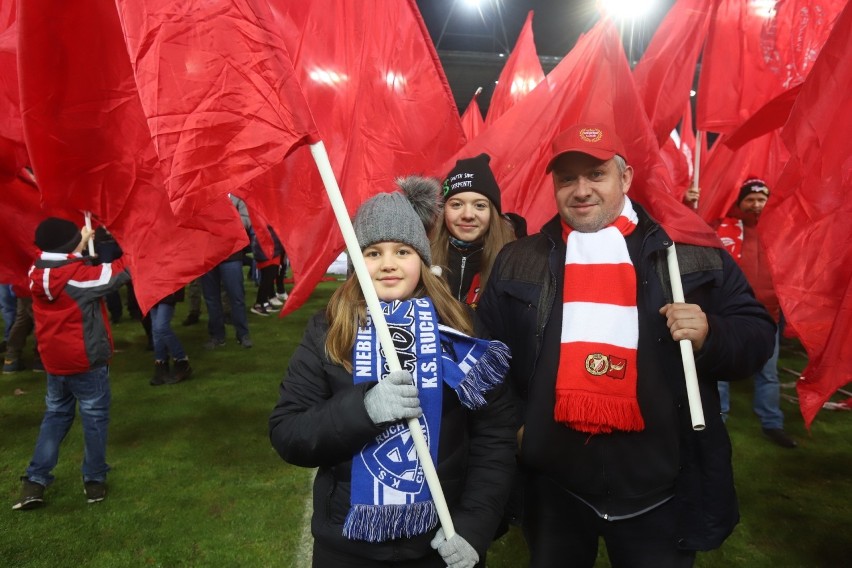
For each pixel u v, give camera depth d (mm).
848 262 2113
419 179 1859
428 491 1451
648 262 1779
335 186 1507
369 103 3285
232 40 1519
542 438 1777
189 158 1530
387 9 3299
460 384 1481
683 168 5945
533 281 1877
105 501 3229
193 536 2900
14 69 2574
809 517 3072
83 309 3055
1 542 2836
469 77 21906
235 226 2293
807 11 3404
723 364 1654
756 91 3537
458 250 2633
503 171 3326
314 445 1405
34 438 4082
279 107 1516
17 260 3113
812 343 2156
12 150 2697
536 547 1893
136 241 2242
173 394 5012
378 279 1601
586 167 1785
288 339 7141
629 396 1688
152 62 1519
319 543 1528
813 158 2164
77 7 1983
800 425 4328
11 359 5641
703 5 3141
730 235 4305
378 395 1368
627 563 1780
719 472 1705
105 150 2158
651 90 3221
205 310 9211
